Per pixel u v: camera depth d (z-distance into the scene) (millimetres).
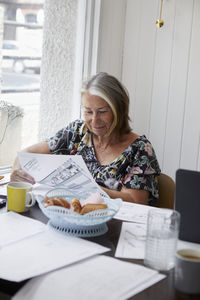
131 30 2838
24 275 1075
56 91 2711
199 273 1054
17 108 2484
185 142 2732
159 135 2818
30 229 1372
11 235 1316
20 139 2539
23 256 1183
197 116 2674
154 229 1204
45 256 1189
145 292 1054
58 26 2643
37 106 2615
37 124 2637
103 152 2037
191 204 1305
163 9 2699
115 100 1906
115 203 1513
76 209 1414
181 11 2646
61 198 1457
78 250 1238
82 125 2139
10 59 2402
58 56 2680
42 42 2574
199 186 1281
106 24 2721
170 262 1185
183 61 2678
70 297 1019
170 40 2703
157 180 1990
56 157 1702
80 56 2738
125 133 2018
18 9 2398
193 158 2719
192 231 1323
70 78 2773
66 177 1714
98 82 1903
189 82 2676
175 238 1186
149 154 1938
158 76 2771
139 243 1325
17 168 1939
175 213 1224
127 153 1954
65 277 1090
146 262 1184
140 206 1666
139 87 2850
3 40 2338
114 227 1435
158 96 2789
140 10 2785
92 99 1897
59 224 1373
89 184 1699
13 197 1519
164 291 1066
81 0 2674
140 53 2820
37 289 1053
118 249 1271
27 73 2514
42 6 2531
